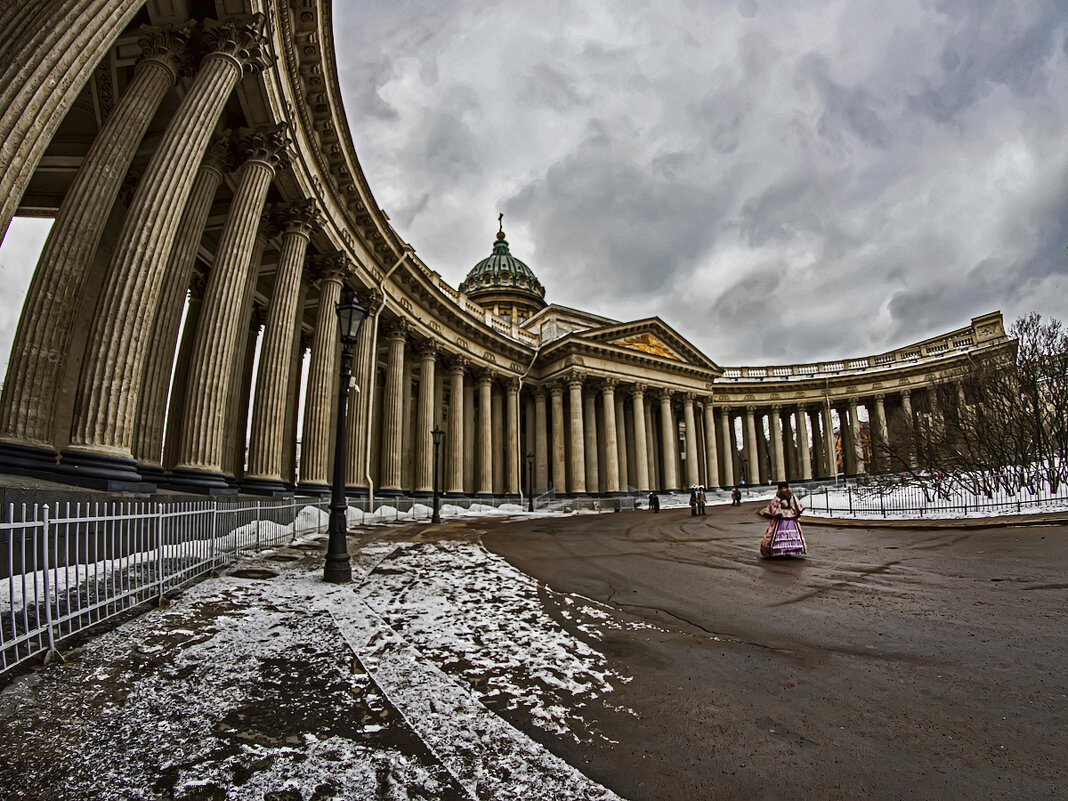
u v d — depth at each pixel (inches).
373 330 1058.7
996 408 865.5
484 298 2657.5
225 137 601.3
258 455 649.6
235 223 571.5
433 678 183.9
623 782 120.7
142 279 404.8
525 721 152.9
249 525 440.5
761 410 2645.2
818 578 379.2
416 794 114.4
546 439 1974.7
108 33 321.4
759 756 132.6
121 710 151.6
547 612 283.3
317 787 116.1
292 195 729.6
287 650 207.9
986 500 839.1
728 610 288.8
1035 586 326.0
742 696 171.2
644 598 321.4
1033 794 112.7
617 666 200.1
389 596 308.5
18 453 373.1
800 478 2664.9
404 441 1405.0
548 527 911.0
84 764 122.9
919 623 251.4
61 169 666.2
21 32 293.4
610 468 1902.1
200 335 526.6
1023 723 146.9
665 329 2165.4
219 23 499.5
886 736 142.1
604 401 1962.4
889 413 2470.5
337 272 892.6
